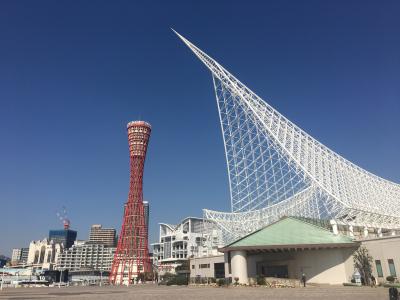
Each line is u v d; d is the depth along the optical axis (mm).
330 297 33719
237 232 91812
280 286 50531
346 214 65750
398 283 45469
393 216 72500
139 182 147250
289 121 73625
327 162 73188
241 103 72812
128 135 150125
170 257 187750
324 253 55938
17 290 70000
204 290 48750
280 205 87500
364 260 52062
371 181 81812
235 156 72000
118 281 136875
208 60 74875
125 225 145000
